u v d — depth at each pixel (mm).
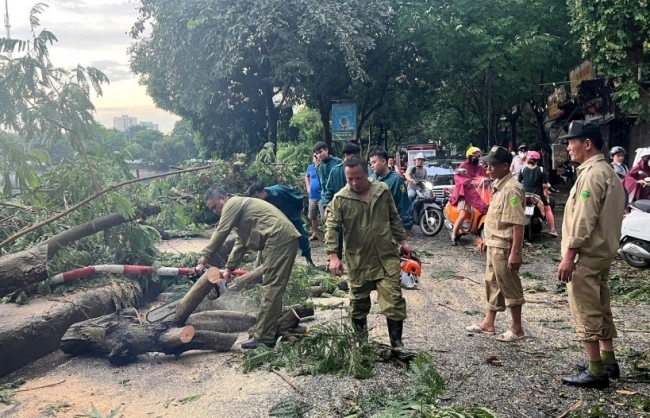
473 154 11750
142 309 7406
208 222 12781
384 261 4957
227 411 4160
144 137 16609
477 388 4352
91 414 4137
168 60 17328
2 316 5945
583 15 14219
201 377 4938
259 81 18625
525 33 17906
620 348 5219
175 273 7121
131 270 7023
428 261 10164
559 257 10125
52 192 7395
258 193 7188
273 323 5445
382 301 4938
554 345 5379
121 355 5273
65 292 6770
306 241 8617
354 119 16203
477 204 11305
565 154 34031
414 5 18141
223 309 6465
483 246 6102
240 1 15719
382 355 4941
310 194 11656
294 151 19656
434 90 25062
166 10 16719
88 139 7094
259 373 4887
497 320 6359
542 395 4207
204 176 12656
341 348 4824
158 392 4652
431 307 7012
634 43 14125
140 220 7727
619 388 4301
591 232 4121
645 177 9883
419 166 13930
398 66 21703
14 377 5422
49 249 6598
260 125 21141
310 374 4758
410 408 3832
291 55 15812
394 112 28219
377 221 4949
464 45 18703
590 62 19578
